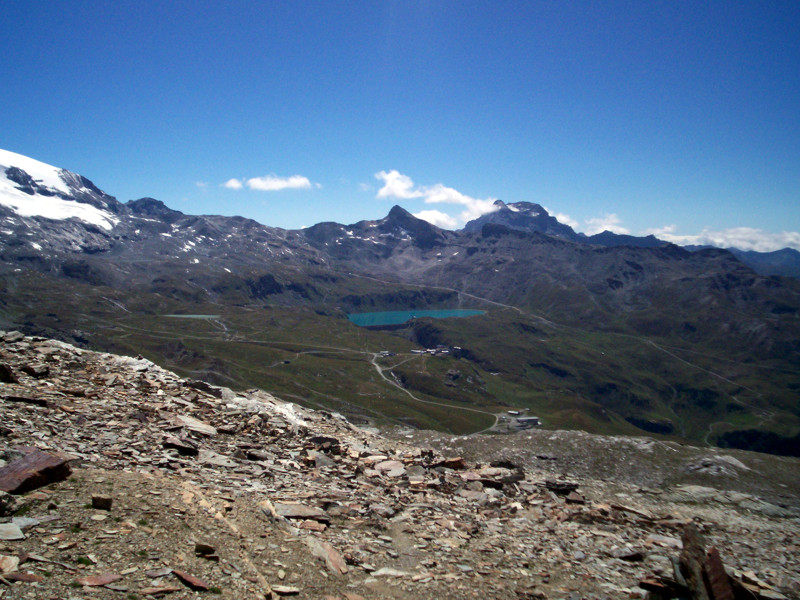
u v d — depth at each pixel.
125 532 12.01
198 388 33.34
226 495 16.73
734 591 14.94
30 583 9.24
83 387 26.36
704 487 37.09
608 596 15.88
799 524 32.03
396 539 18.02
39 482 13.38
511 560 18.05
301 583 12.52
